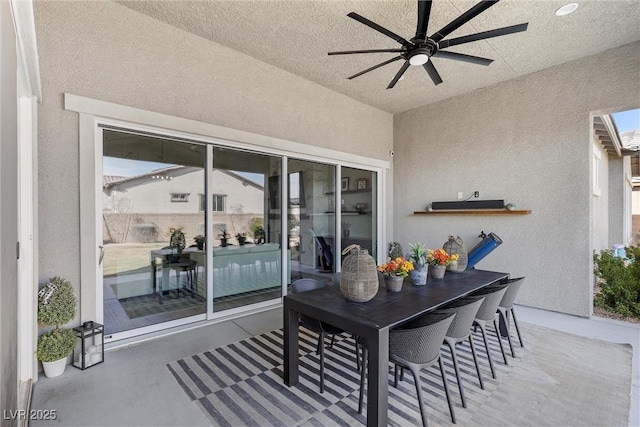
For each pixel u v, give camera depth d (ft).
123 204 9.90
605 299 13.12
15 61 4.68
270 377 7.71
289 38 11.15
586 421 6.10
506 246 14.39
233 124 11.93
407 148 18.57
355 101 16.93
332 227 16.35
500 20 9.95
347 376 7.78
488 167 15.07
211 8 9.50
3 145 3.59
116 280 9.82
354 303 6.86
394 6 9.36
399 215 19.01
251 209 13.00
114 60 9.29
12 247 4.36
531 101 13.67
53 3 8.34
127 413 6.34
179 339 10.02
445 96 16.40
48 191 8.20
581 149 12.39
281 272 14.02
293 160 14.55
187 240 11.30
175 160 10.97
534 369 8.11
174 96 10.46
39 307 7.54
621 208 21.72
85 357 8.15
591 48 11.67
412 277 8.51
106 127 9.41
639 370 8.05
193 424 6.03
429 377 7.77
